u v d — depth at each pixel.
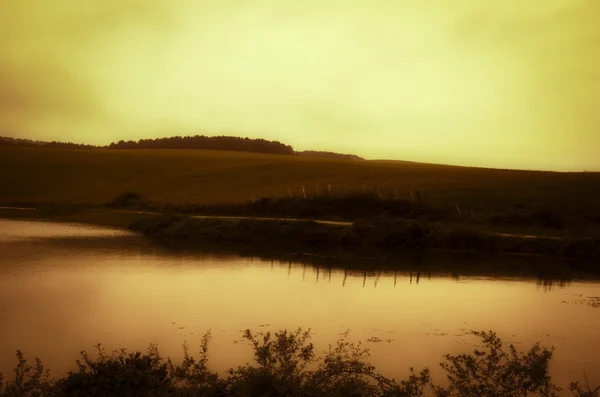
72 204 56.41
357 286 22.16
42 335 14.40
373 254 31.78
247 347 13.62
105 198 62.53
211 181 69.94
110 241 35.16
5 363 12.10
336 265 27.52
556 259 31.16
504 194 50.56
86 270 24.23
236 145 148.12
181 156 93.56
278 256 30.39
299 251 32.53
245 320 16.39
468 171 70.25
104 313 16.86
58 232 39.31
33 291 19.80
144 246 33.28
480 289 22.16
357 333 15.29
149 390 8.29
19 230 39.88
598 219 42.25
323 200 47.22
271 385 8.30
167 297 19.31
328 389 8.51
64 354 12.84
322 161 85.81
